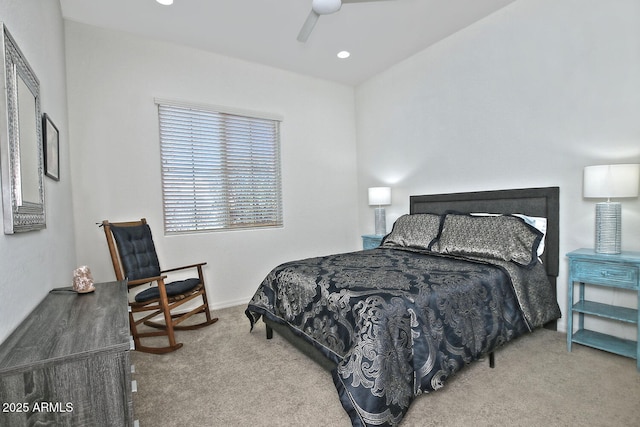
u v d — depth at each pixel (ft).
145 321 9.47
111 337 3.63
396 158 13.32
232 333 9.14
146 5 8.73
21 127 4.36
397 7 9.11
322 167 14.46
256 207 12.78
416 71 12.21
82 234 9.52
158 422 5.32
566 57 8.26
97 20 9.39
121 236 8.87
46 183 5.82
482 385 6.08
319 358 6.45
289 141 13.51
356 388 4.87
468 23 10.19
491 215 9.01
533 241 7.96
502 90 9.62
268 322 8.35
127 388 3.47
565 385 6.02
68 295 5.45
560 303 8.54
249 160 12.57
